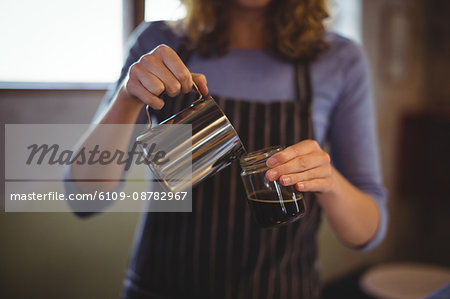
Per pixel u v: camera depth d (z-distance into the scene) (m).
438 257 3.42
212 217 1.15
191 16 1.21
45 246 1.55
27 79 1.57
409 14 3.16
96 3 1.71
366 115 1.24
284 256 1.18
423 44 3.39
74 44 1.67
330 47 1.24
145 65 0.76
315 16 1.17
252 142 1.16
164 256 1.18
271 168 0.80
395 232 3.27
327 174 0.84
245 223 1.16
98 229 1.68
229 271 1.17
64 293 1.60
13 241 1.48
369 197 1.12
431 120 3.09
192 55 1.22
